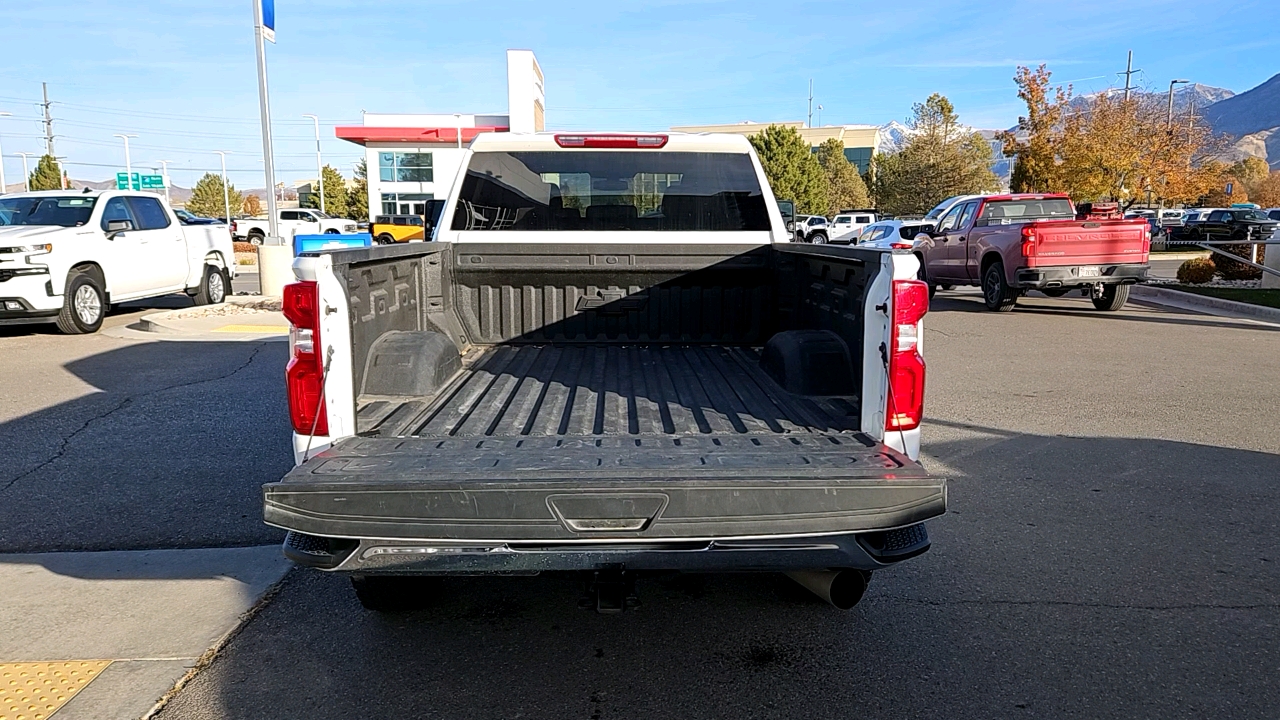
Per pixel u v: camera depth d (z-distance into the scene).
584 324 5.15
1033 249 12.99
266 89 16.44
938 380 8.86
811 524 2.80
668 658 3.55
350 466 2.91
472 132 52.59
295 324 3.20
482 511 2.76
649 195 5.21
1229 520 4.97
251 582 4.26
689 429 3.41
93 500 5.38
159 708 3.19
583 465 2.90
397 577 3.65
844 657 3.54
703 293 5.13
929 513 2.84
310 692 3.30
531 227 5.19
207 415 7.40
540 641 3.70
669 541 2.81
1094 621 3.81
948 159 48.84
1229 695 3.25
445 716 3.15
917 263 3.27
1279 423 7.07
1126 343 11.12
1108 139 30.52
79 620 3.86
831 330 4.05
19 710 3.16
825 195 55.50
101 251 12.08
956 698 3.24
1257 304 13.98
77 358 10.06
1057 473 5.83
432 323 4.64
